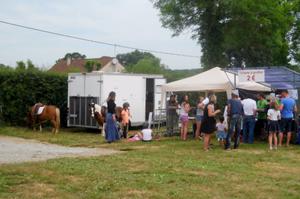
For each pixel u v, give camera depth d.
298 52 45.22
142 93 25.44
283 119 17.19
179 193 8.94
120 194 8.79
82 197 8.54
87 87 24.03
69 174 10.71
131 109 24.88
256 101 20.91
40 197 8.48
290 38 45.44
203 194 8.94
